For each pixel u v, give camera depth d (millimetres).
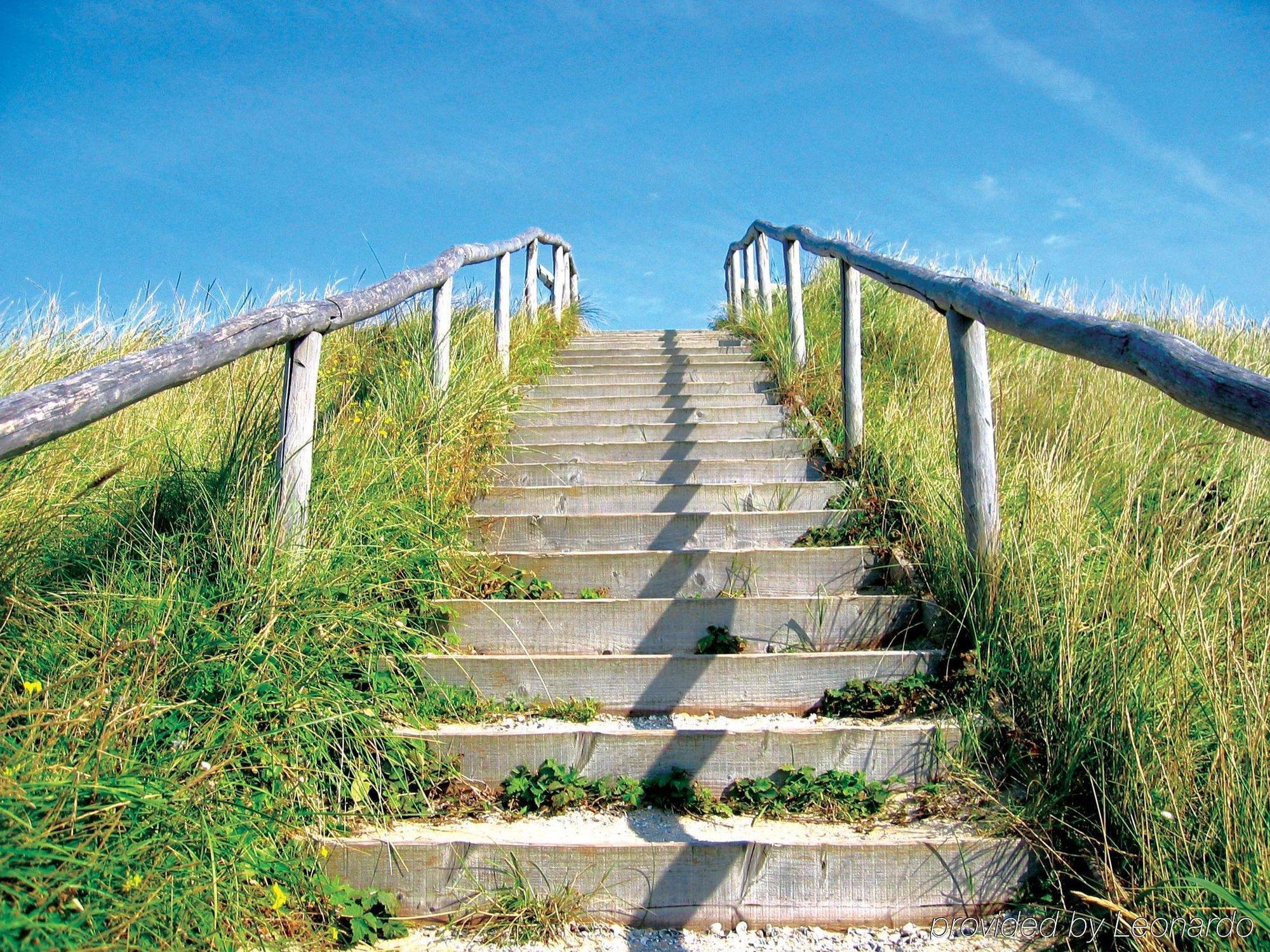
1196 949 2039
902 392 5492
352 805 2609
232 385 4230
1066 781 2545
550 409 6270
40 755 2000
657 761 2848
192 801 2119
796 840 2525
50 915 1763
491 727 3045
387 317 6836
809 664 3205
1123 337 2352
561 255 9852
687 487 4598
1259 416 1789
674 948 2340
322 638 2830
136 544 3178
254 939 2115
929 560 3650
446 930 2369
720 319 10320
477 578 3764
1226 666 2357
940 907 2436
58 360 4547
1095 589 2980
